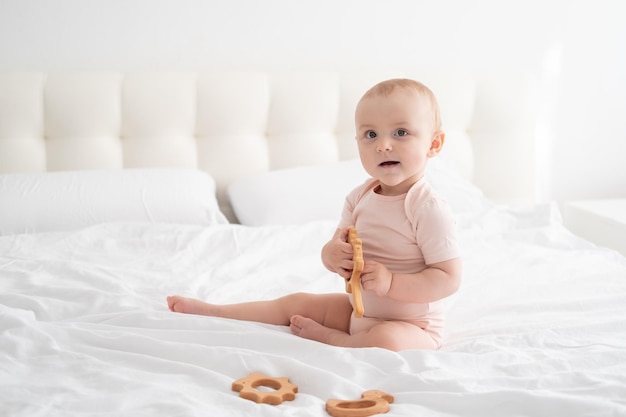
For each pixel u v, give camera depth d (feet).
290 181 8.09
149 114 8.58
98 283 5.46
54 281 5.50
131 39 8.96
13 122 8.28
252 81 8.86
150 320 4.53
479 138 9.50
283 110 8.91
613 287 5.61
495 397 3.40
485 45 9.82
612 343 4.34
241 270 6.15
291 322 4.64
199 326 4.45
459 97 9.29
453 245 4.38
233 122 8.80
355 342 4.30
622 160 10.42
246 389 3.58
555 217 7.69
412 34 9.62
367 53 9.56
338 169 8.32
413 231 4.46
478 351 4.30
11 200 7.23
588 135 10.28
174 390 3.49
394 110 4.39
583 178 10.39
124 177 7.76
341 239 4.45
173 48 9.07
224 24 9.16
